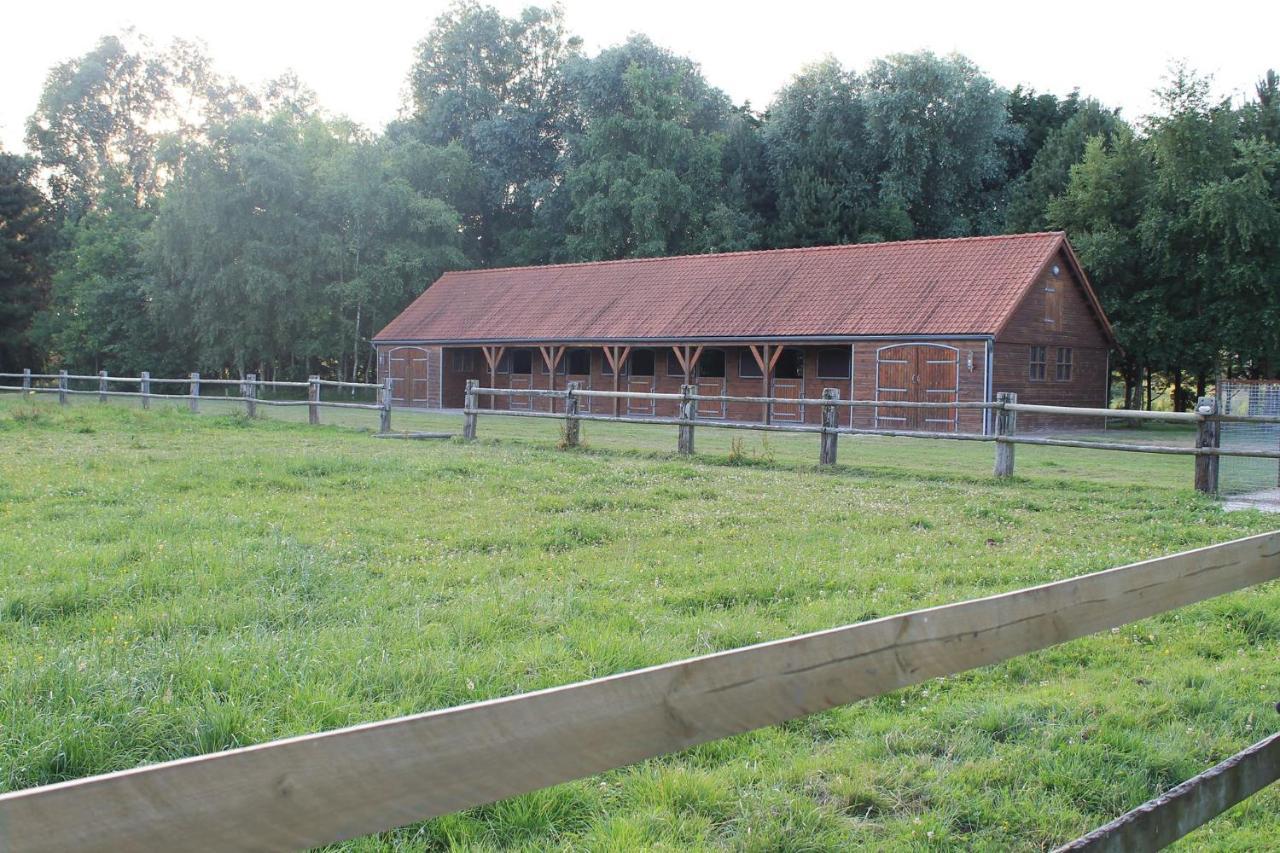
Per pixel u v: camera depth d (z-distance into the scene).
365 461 12.57
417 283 42.41
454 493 10.53
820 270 29.61
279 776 1.41
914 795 3.77
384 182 43.81
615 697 1.76
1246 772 3.01
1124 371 35.34
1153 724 4.46
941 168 47.03
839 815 3.56
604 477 12.03
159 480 10.55
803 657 2.09
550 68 57.16
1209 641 5.65
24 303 48.84
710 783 3.69
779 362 29.31
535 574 6.81
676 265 33.25
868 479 12.85
